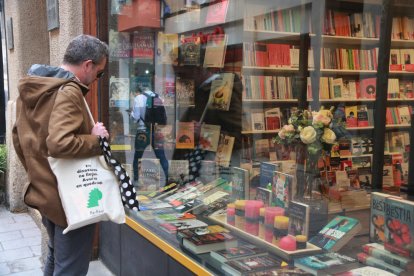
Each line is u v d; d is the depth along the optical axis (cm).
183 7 345
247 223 229
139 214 292
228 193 265
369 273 171
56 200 194
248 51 353
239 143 303
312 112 235
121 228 315
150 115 339
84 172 194
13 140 208
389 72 391
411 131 244
